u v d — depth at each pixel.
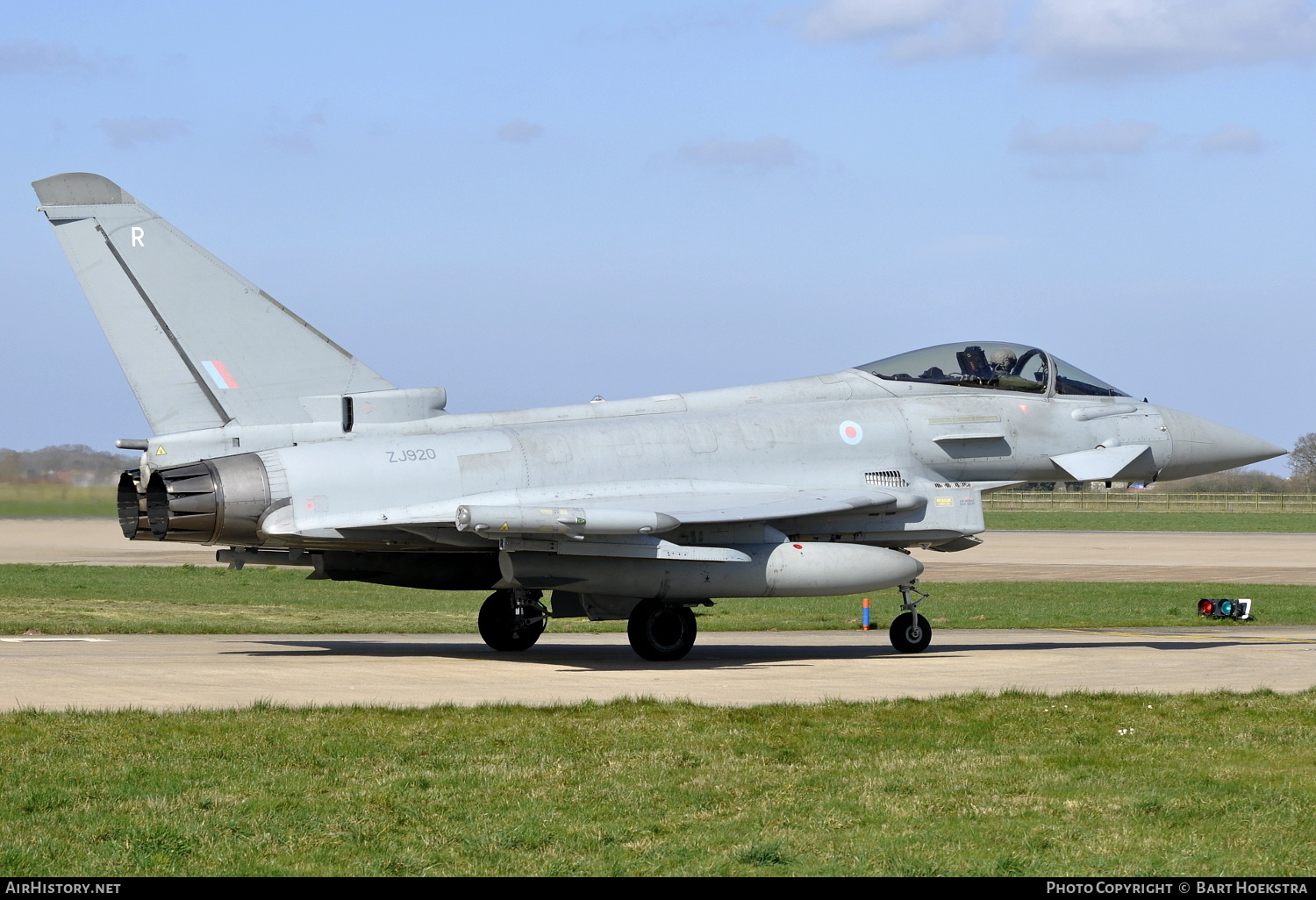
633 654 48.22
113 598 72.25
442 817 21.47
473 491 43.38
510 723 29.58
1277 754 27.41
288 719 29.47
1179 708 32.91
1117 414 53.28
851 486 48.47
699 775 24.75
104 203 42.72
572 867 18.97
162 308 42.84
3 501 130.12
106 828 20.42
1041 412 52.22
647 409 48.78
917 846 20.12
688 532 43.97
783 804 22.59
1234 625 64.38
